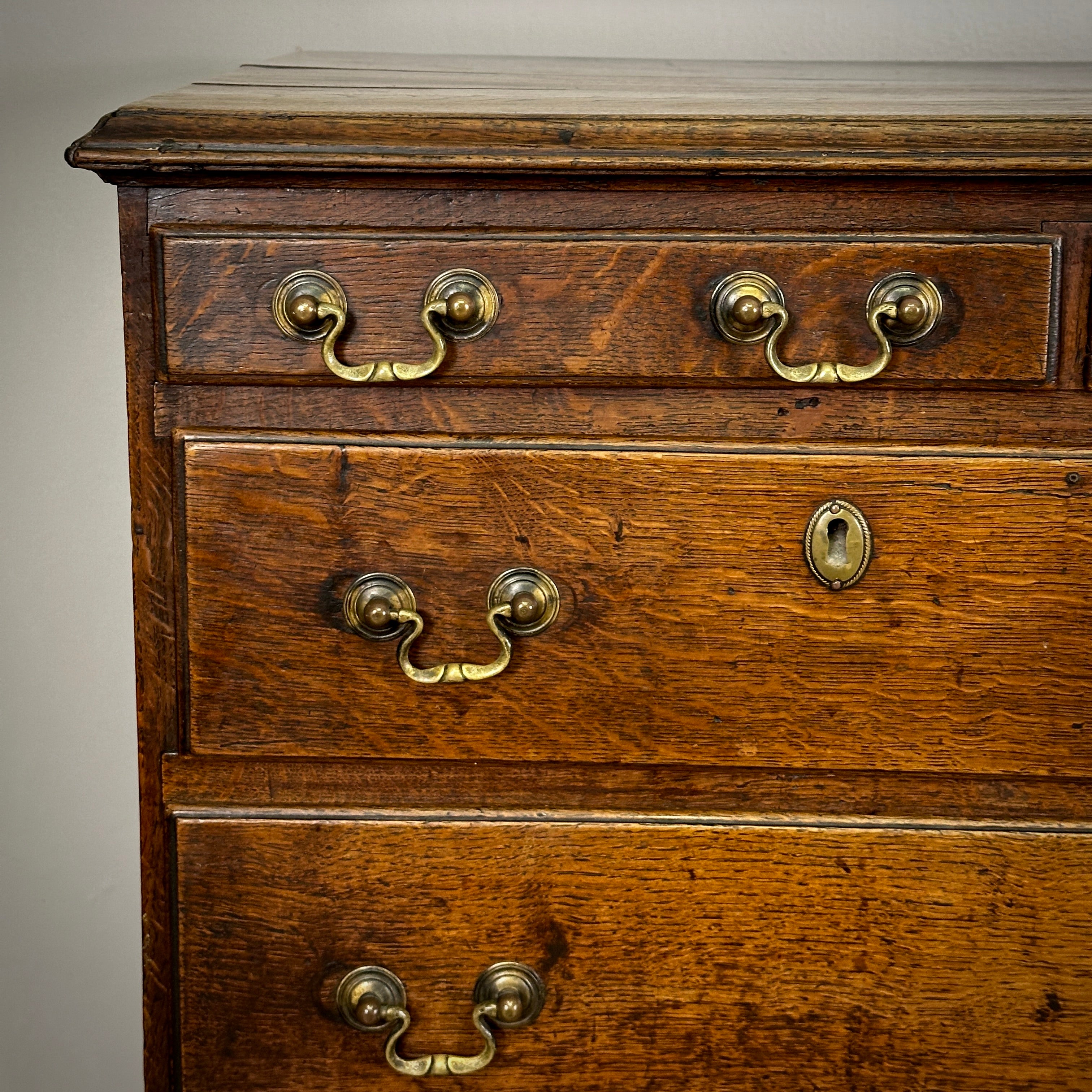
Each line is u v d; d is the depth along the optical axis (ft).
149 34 4.15
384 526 2.20
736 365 2.14
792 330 2.13
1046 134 2.06
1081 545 2.17
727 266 2.11
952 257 2.11
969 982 2.33
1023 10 4.14
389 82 2.79
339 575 2.21
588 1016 2.37
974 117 2.12
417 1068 2.29
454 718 2.26
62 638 4.52
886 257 2.11
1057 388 2.15
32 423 4.33
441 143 2.04
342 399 2.18
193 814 2.30
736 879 2.31
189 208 2.10
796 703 2.25
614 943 2.34
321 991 2.35
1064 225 2.10
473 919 2.33
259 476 2.18
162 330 2.13
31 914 4.71
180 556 2.21
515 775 2.31
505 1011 2.27
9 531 4.41
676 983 2.35
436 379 2.15
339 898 2.32
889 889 2.30
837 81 3.08
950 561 2.18
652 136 2.06
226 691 2.25
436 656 2.24
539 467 2.17
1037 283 2.11
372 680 2.25
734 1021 2.36
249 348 2.13
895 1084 2.37
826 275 2.12
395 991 2.35
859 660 2.23
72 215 4.20
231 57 4.20
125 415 4.35
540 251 2.11
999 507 2.16
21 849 4.66
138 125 2.05
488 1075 2.39
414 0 4.20
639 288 2.12
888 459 2.16
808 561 2.19
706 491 2.18
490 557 2.21
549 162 2.02
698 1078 2.39
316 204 2.11
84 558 4.46
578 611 2.22
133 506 2.20
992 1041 2.35
